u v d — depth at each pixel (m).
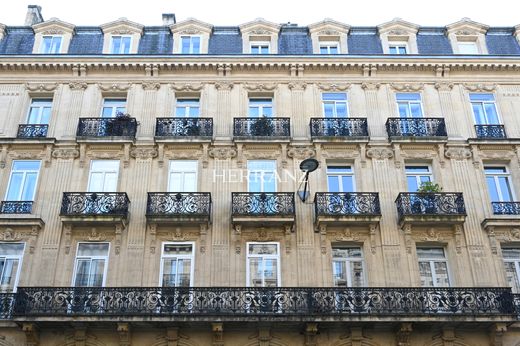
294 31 26.81
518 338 19.03
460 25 26.64
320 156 22.84
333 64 24.95
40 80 24.62
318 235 20.98
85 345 18.59
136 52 25.48
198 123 23.38
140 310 18.52
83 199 21.08
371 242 20.84
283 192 21.44
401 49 26.38
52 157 22.61
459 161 22.89
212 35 26.47
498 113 24.50
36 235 20.72
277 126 23.38
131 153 22.73
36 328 18.42
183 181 22.55
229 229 21.09
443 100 24.58
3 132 23.25
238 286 19.92
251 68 25.06
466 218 21.38
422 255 21.23
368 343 18.86
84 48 25.61
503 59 25.02
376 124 23.86
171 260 20.72
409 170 23.14
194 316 18.14
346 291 19.20
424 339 18.98
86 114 23.92
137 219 21.19
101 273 20.47
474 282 20.22
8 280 20.22
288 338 18.88
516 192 22.48
